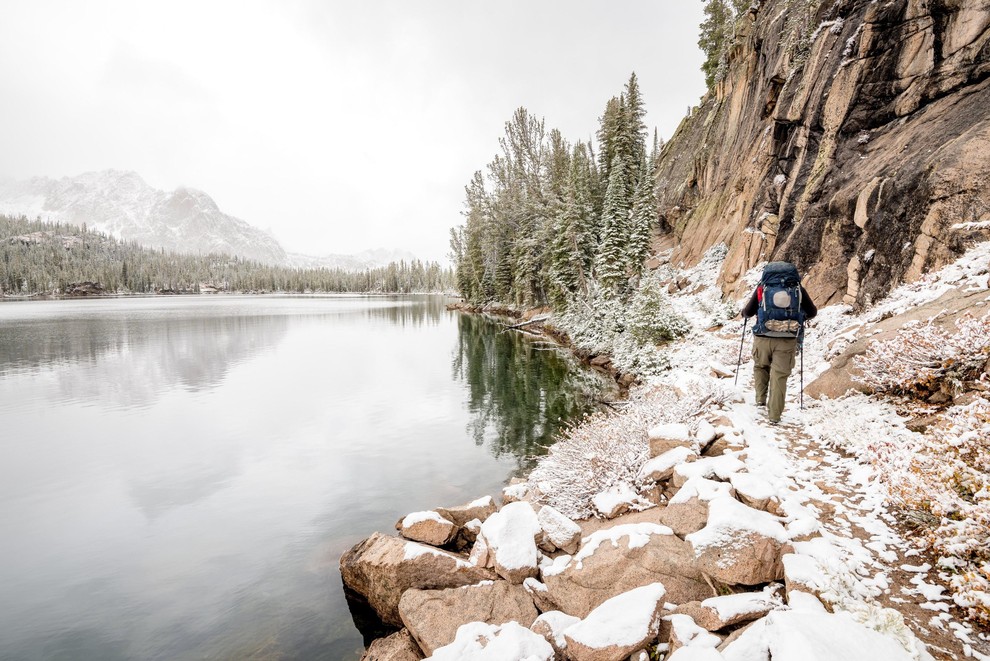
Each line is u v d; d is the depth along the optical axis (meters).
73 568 7.66
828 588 3.30
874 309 9.19
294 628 5.95
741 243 20.64
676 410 7.54
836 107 14.48
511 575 5.09
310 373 24.73
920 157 10.04
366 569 5.86
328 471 11.58
